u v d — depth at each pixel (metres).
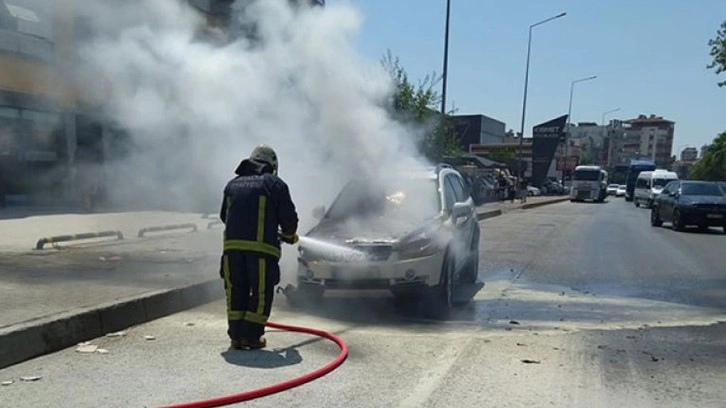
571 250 13.06
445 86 20.16
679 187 19.25
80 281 6.95
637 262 11.20
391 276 6.39
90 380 4.33
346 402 4.02
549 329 6.09
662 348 5.40
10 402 3.90
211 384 4.29
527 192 48.62
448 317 6.63
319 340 5.52
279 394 4.14
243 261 5.08
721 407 4.02
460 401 4.07
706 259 11.71
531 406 4.00
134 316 5.94
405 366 4.79
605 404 4.05
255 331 5.08
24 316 5.16
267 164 5.36
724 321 6.50
